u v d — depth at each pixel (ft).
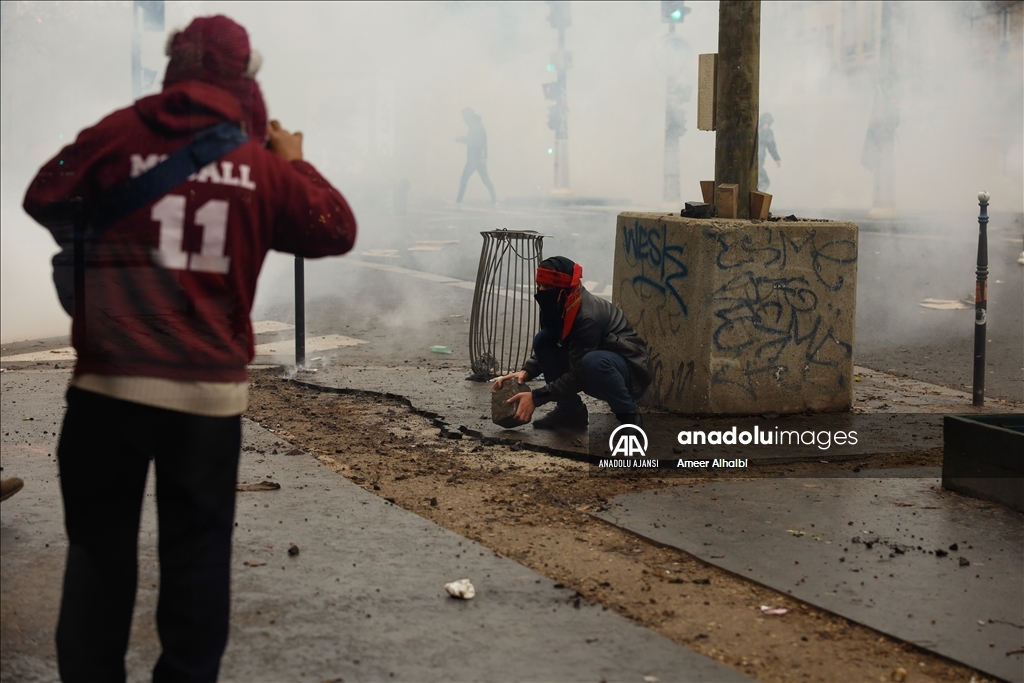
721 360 19.08
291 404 21.12
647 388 19.76
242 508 14.07
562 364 18.45
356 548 12.64
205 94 7.93
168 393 7.84
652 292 20.10
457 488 15.38
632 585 11.75
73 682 8.30
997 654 9.88
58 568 11.98
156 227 7.84
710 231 18.71
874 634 10.44
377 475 16.07
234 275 8.07
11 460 16.57
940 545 12.78
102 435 7.97
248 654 9.84
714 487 15.23
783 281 19.17
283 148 8.59
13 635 10.23
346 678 9.41
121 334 7.86
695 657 9.84
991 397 22.09
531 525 13.79
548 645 10.09
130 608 8.50
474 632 10.36
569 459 16.94
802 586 11.50
